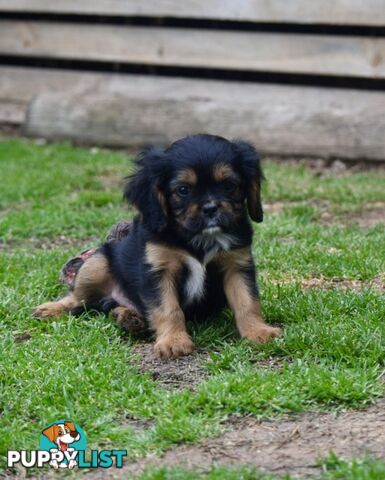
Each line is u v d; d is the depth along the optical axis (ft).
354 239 33.45
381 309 25.35
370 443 18.74
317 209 39.29
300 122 49.49
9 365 22.79
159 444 19.15
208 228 22.85
